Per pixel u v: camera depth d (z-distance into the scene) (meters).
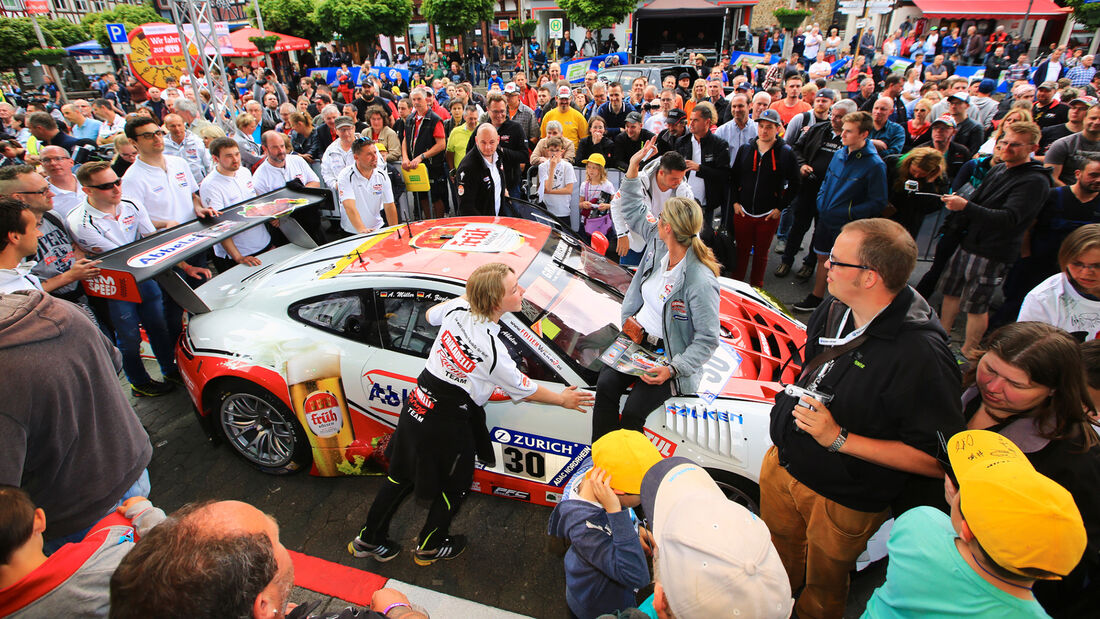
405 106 7.99
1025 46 19.27
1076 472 1.77
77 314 1.95
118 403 2.06
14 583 1.36
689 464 1.42
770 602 1.13
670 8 20.09
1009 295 4.52
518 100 8.33
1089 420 1.79
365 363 3.04
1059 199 4.05
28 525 1.38
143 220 4.18
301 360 3.10
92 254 3.87
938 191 4.83
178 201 4.54
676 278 2.63
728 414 2.66
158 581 1.09
